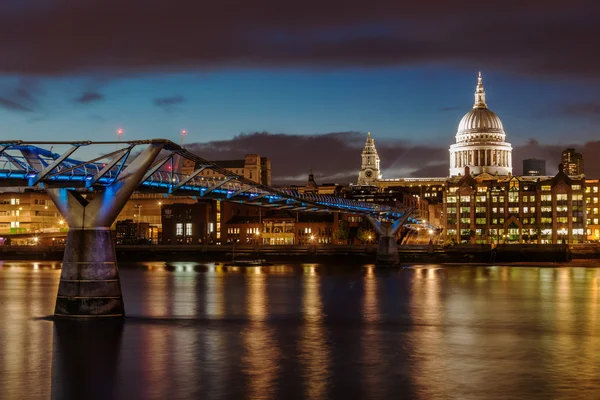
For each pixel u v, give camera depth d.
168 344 67.50
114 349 64.88
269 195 130.25
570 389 51.66
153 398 49.50
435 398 49.38
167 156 81.25
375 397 49.59
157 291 122.12
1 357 61.47
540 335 74.50
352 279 151.00
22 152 74.00
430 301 106.88
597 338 72.62
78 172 78.00
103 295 76.88
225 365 58.81
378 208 185.25
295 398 49.31
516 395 50.12
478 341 70.44
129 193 75.75
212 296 113.25
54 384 53.03
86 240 76.50
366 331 76.56
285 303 103.31
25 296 111.31
